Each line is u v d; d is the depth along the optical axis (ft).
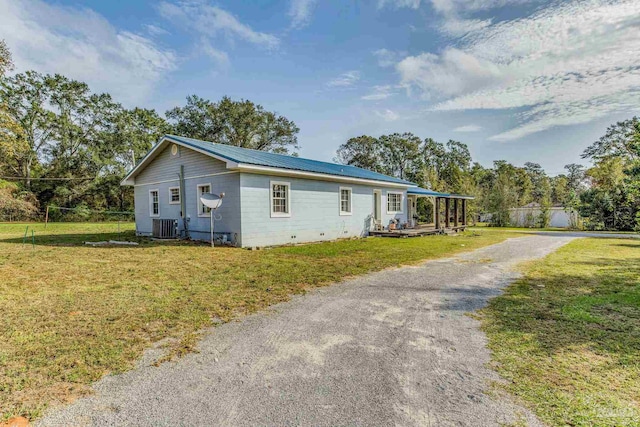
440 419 6.94
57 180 101.65
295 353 10.21
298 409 7.32
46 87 102.63
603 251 34.35
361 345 10.82
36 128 103.40
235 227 36.40
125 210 112.98
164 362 9.58
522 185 132.67
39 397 7.71
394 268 24.21
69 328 12.03
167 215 46.83
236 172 36.11
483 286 18.84
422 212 86.79
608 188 79.61
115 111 114.01
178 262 26.21
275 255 30.50
